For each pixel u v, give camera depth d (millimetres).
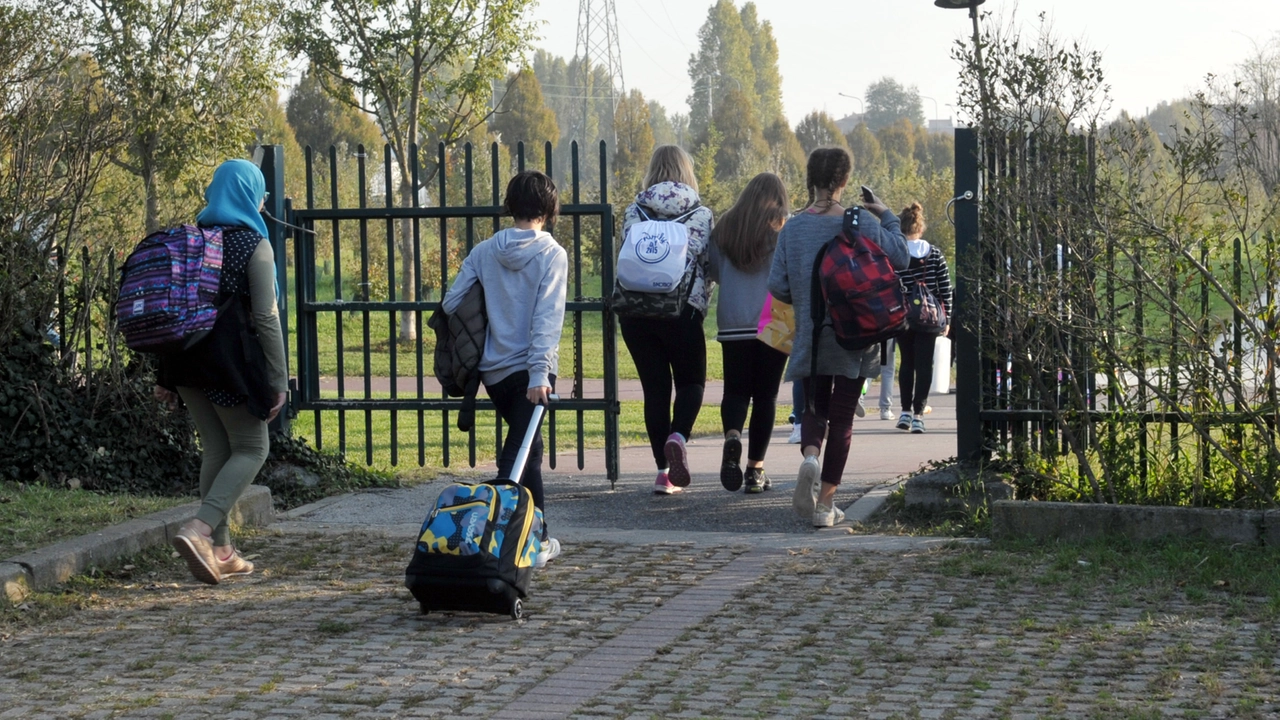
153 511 6445
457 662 4473
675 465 7414
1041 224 6465
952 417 12836
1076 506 6051
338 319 8328
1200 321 6223
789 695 4031
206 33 22375
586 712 3918
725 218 7387
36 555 5449
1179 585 5238
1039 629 4695
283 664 4465
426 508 7477
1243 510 5883
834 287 6355
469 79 23438
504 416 5617
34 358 7758
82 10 18141
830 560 5879
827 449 6727
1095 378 6672
